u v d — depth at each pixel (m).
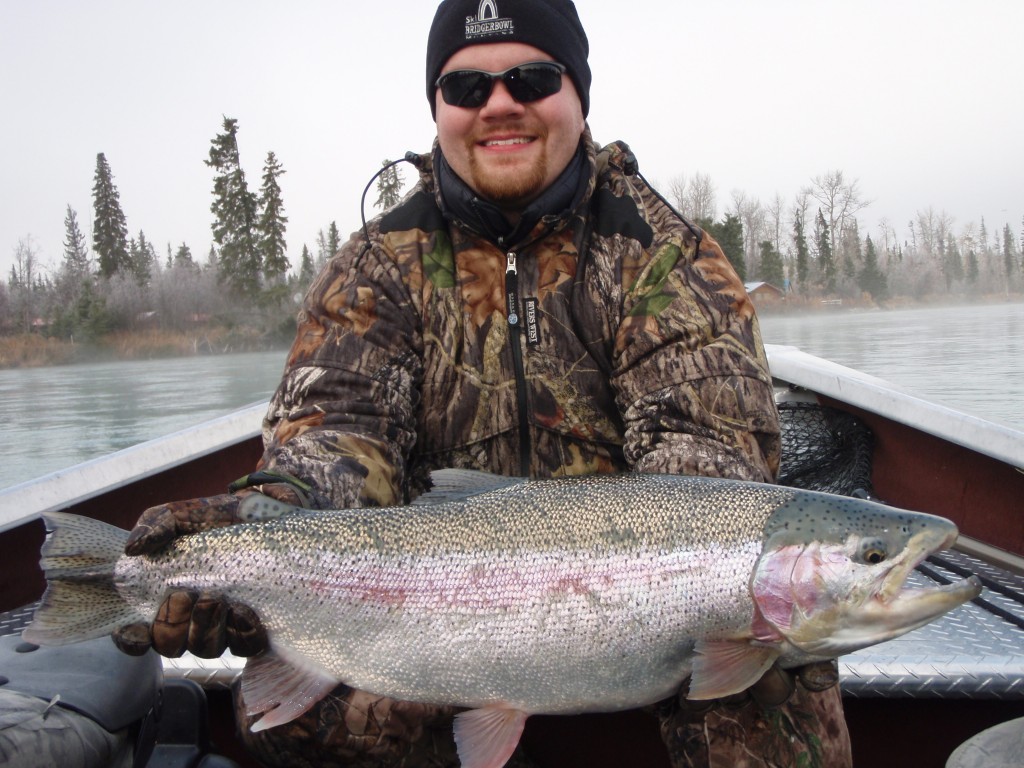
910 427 4.18
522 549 2.14
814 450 4.32
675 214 2.78
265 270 37.94
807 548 2.06
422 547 2.17
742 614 2.09
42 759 1.80
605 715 2.71
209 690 2.63
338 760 2.27
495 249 2.73
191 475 4.09
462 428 2.73
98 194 47.75
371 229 2.83
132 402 13.96
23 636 2.08
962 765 1.90
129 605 2.15
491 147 2.63
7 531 3.31
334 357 2.64
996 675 2.35
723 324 2.59
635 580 2.10
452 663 2.14
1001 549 3.97
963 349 11.41
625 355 2.61
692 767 2.16
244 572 2.16
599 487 2.21
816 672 2.14
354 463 2.45
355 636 2.17
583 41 2.79
